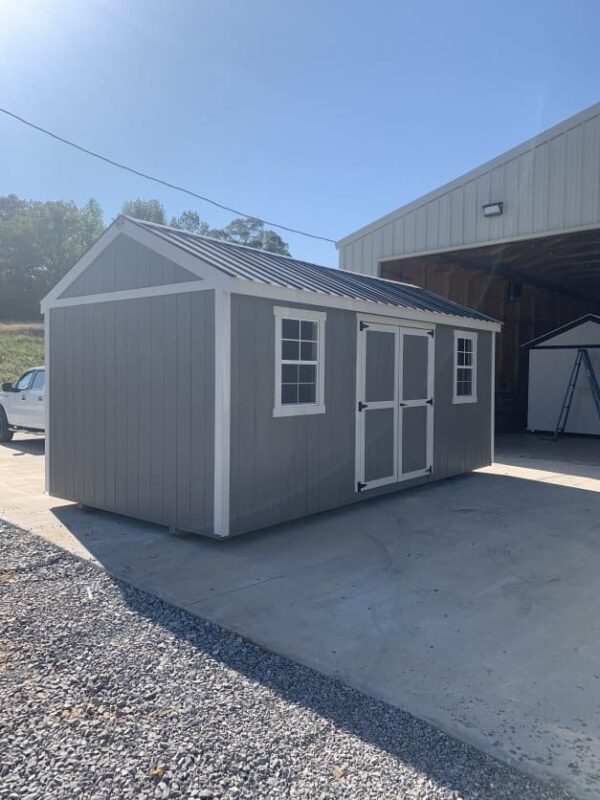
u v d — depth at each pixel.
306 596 4.33
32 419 12.32
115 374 6.30
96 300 6.49
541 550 5.51
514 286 16.33
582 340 15.96
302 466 6.19
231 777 2.37
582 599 4.35
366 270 14.02
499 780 2.38
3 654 3.38
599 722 2.80
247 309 5.49
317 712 2.84
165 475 5.82
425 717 2.81
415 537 5.89
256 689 3.05
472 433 9.41
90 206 63.38
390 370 7.48
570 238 11.58
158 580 4.61
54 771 2.39
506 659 3.42
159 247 5.82
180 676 3.17
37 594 4.29
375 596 4.36
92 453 6.60
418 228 12.93
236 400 5.41
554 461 11.19
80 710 2.83
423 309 7.83
